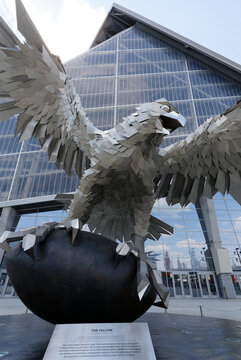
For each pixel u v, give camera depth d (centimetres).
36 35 247
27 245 223
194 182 399
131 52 3069
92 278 235
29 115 316
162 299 246
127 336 189
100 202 342
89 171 307
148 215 347
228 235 1644
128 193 326
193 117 2283
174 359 227
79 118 313
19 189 1853
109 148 292
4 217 1723
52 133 350
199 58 2923
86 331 189
